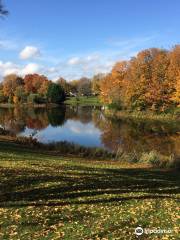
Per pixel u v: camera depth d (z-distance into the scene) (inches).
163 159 1155.9
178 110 3314.5
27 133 2118.6
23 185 615.8
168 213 514.0
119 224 466.0
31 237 422.3
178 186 715.4
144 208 529.3
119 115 3698.3
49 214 490.9
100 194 592.1
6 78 6318.9
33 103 5777.6
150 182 730.8
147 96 3526.1
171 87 3437.5
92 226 456.8
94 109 4758.9
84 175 741.9
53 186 620.7
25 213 490.3
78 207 523.2
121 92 3927.2
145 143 1829.5
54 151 1310.3
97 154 1273.4
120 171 895.1
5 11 633.6
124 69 4451.3
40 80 6510.8
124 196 588.4
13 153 1031.0
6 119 3122.5
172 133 2257.6
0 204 522.0
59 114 3885.3
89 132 2289.6
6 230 439.5
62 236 426.3
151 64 3695.9
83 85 7736.2
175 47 3747.5
